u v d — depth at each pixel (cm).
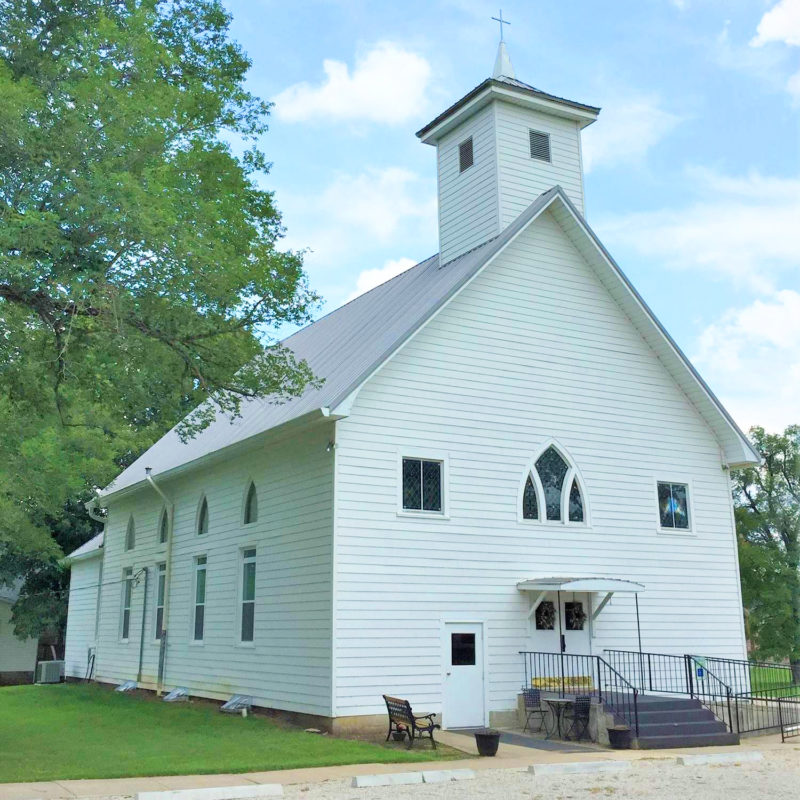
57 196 1424
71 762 1518
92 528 4675
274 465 2233
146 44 1532
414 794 1221
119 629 3209
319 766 1481
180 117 1602
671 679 2327
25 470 2658
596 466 2342
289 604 2069
